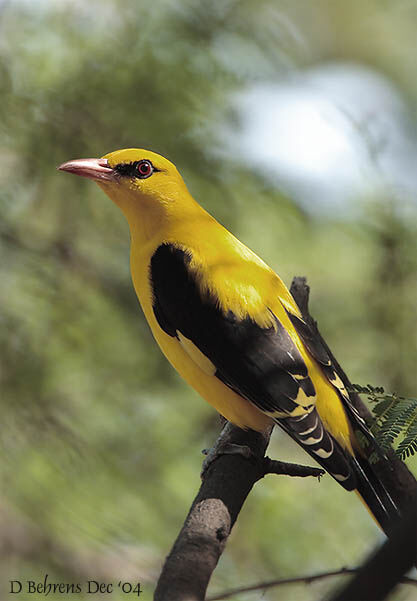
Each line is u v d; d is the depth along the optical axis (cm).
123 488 1197
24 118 1248
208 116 1261
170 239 837
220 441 800
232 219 1259
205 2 1285
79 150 1263
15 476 1179
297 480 1212
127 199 861
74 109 1253
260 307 786
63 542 1189
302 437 725
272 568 1148
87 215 1302
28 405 1211
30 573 1173
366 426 739
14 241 1271
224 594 554
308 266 1312
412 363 1281
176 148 1248
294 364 757
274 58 1294
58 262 1286
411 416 634
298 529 1173
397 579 353
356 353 1293
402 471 722
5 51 1257
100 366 1261
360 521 1194
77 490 1180
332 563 1159
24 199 1286
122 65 1256
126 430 1244
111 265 1319
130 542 1155
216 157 1258
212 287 795
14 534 1195
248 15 1296
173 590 560
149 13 1285
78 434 1216
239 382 765
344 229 1302
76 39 1272
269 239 1291
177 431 1245
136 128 1245
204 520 634
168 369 1272
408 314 1295
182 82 1255
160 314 814
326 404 748
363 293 1302
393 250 1294
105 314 1283
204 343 783
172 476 1212
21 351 1226
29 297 1258
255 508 1174
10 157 1271
